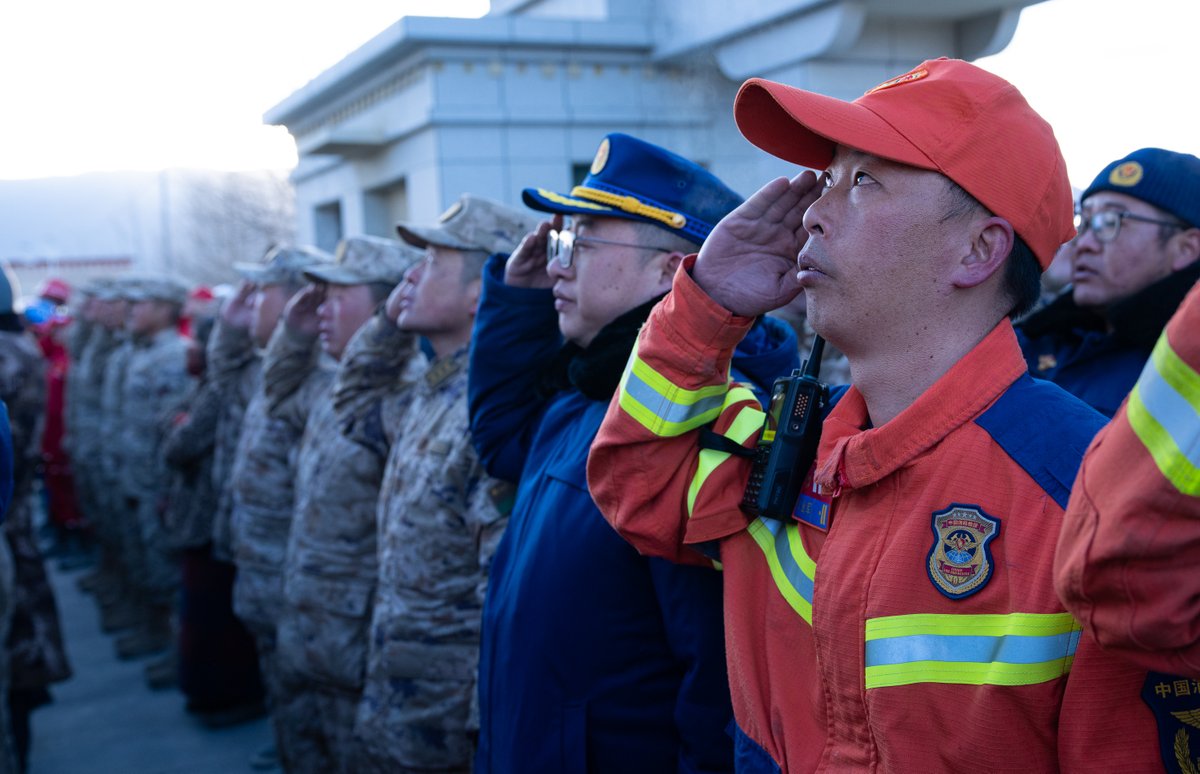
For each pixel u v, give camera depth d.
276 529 3.61
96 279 7.35
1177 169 2.12
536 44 5.47
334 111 6.92
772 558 1.18
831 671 1.03
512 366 2.09
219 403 4.24
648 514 1.34
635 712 1.54
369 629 2.94
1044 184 1.03
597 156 1.81
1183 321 0.70
